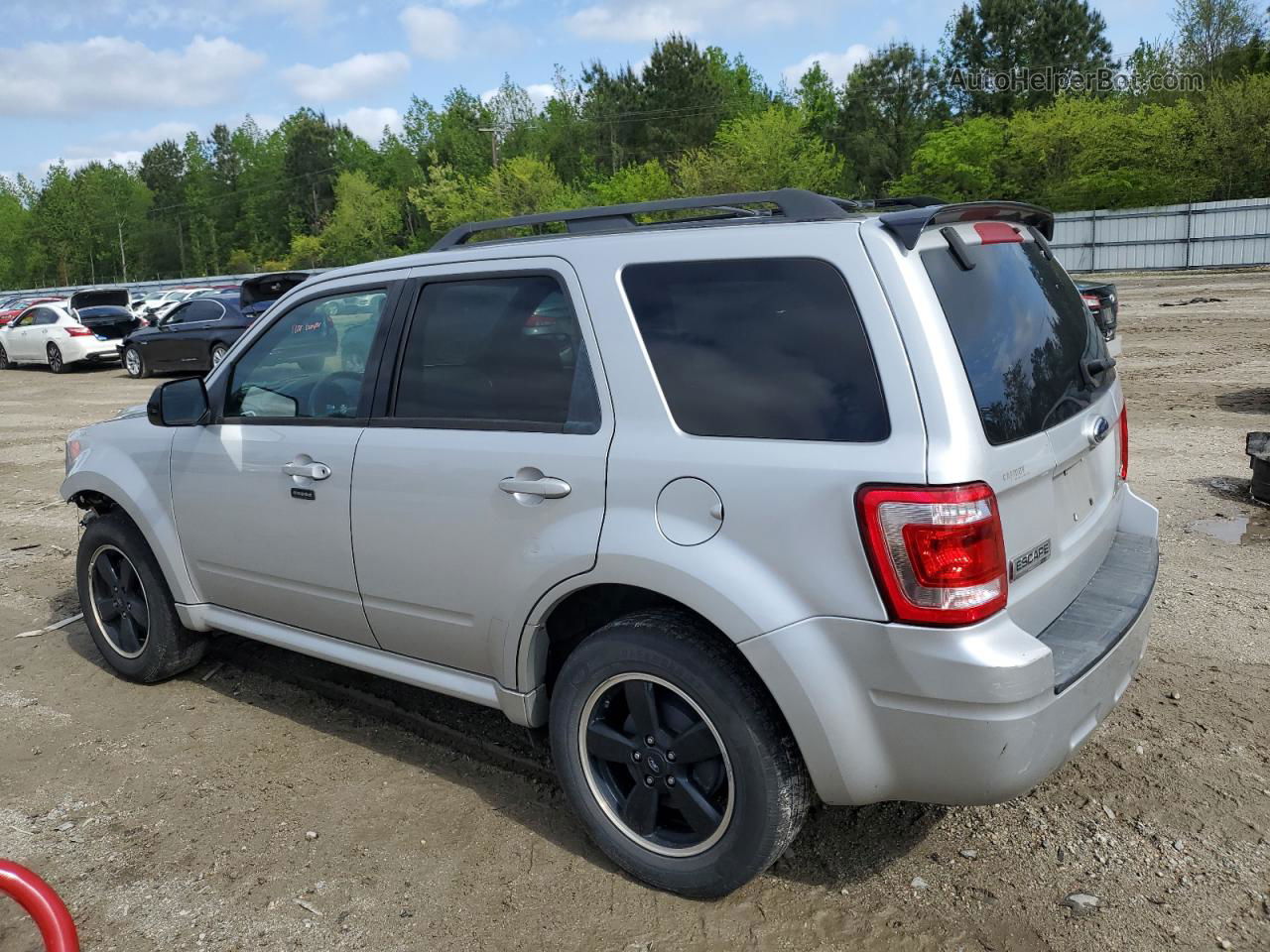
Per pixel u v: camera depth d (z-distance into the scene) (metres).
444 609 3.28
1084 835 3.13
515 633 3.08
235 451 3.85
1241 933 2.68
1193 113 39.97
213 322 18.19
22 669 4.84
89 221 119.06
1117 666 2.75
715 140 61.41
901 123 64.38
